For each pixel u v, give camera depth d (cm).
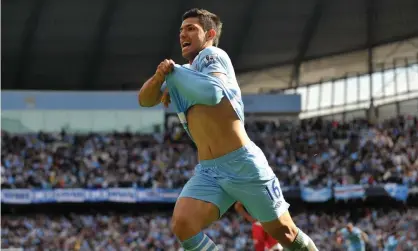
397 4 4341
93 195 3966
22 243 3675
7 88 5025
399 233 3384
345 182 3944
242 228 3672
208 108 523
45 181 4003
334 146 4484
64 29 4422
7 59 4697
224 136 523
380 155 4209
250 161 523
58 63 4809
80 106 4847
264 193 528
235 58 4984
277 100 5231
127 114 4856
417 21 4556
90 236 3809
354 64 5372
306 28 4603
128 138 4641
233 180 523
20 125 4781
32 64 4794
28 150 4316
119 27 4462
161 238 3759
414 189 3850
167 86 544
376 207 4078
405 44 4950
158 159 4328
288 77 5456
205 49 533
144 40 4619
